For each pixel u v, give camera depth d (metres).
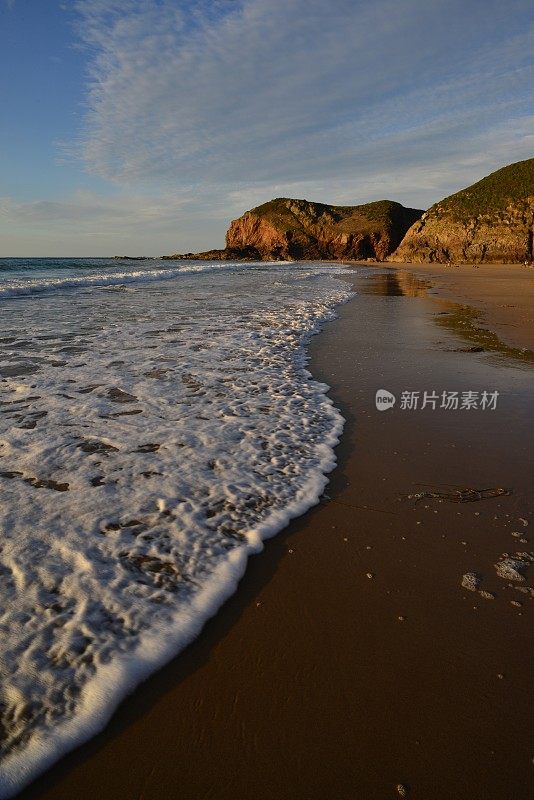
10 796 1.45
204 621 2.11
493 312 11.61
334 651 1.98
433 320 10.41
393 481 3.36
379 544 2.67
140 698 1.76
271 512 2.93
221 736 1.64
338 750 1.60
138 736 1.63
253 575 2.41
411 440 4.06
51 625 2.00
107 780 1.51
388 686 1.82
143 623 2.06
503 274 29.98
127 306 12.00
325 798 1.46
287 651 1.98
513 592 2.30
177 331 8.43
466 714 1.72
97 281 20.45
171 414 4.42
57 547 2.46
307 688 1.82
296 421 4.39
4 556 2.37
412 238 63.81
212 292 16.50
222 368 6.07
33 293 15.54
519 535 2.74
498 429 4.28
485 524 2.85
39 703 1.70
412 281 23.62
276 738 1.63
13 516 2.71
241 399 4.92
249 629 2.08
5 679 1.76
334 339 8.23
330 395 5.21
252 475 3.36
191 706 1.74
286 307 12.04
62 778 1.51
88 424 4.11
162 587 2.27
